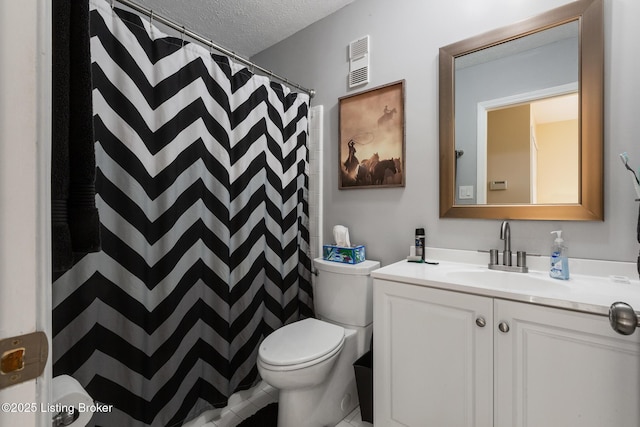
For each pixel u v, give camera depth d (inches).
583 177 46.8
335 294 66.6
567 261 45.8
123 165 46.4
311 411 54.0
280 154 72.2
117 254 46.3
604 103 45.7
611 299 36.1
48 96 16.0
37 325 14.9
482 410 41.4
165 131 50.3
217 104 58.3
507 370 39.4
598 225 46.4
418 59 64.4
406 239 66.6
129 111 46.5
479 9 56.9
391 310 50.6
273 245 71.3
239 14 78.9
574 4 47.5
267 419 59.7
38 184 15.2
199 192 55.2
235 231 63.4
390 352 50.7
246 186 64.0
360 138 73.3
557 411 36.1
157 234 50.4
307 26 84.6
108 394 45.3
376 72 71.0
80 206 23.0
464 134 58.4
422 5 63.9
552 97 49.9
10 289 14.1
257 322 67.4
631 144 43.8
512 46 53.6
